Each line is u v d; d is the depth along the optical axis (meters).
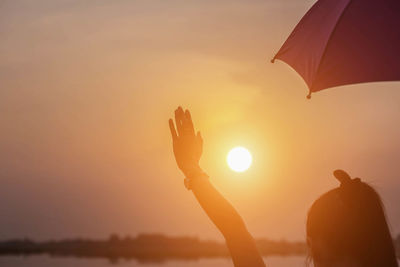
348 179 1.30
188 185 1.47
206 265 47.25
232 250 1.37
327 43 2.51
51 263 52.53
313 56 2.57
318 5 2.63
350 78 2.50
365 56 2.49
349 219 1.25
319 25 2.59
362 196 1.28
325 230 1.26
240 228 1.38
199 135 1.54
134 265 50.94
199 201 1.44
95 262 54.41
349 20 2.46
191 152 1.51
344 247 1.25
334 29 2.48
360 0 2.48
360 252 1.24
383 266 1.24
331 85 2.56
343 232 1.25
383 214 1.28
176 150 1.52
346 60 2.48
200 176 1.47
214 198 1.43
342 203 1.27
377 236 1.25
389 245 1.26
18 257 57.72
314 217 1.28
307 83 2.61
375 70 2.50
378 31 2.46
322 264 1.27
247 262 1.35
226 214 1.40
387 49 2.46
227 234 1.38
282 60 2.76
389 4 2.42
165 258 59.66
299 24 2.62
